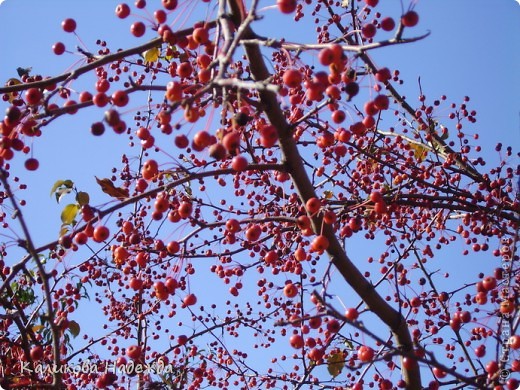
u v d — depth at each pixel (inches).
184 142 28.9
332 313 25.8
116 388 35.3
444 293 34.5
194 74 32.3
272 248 35.5
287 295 31.3
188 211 29.8
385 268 36.5
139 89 28.5
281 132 29.3
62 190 32.2
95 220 29.1
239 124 27.6
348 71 28.0
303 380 32.1
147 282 37.2
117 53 29.7
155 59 35.4
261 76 29.3
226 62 25.3
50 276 27.1
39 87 29.7
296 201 35.0
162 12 30.0
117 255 30.9
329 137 30.9
